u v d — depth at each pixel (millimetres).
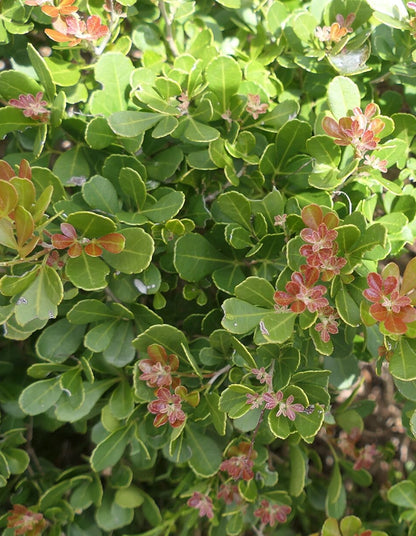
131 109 321
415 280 272
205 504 350
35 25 344
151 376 304
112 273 320
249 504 358
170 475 379
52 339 321
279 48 344
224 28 361
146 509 371
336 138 293
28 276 279
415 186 361
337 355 328
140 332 322
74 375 326
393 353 282
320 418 293
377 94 355
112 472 367
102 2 334
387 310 273
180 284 358
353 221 287
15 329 304
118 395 334
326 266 281
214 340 309
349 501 432
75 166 321
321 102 344
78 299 323
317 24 331
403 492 356
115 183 315
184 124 314
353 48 324
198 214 323
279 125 324
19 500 354
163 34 349
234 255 323
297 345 310
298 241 294
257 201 309
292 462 355
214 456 326
